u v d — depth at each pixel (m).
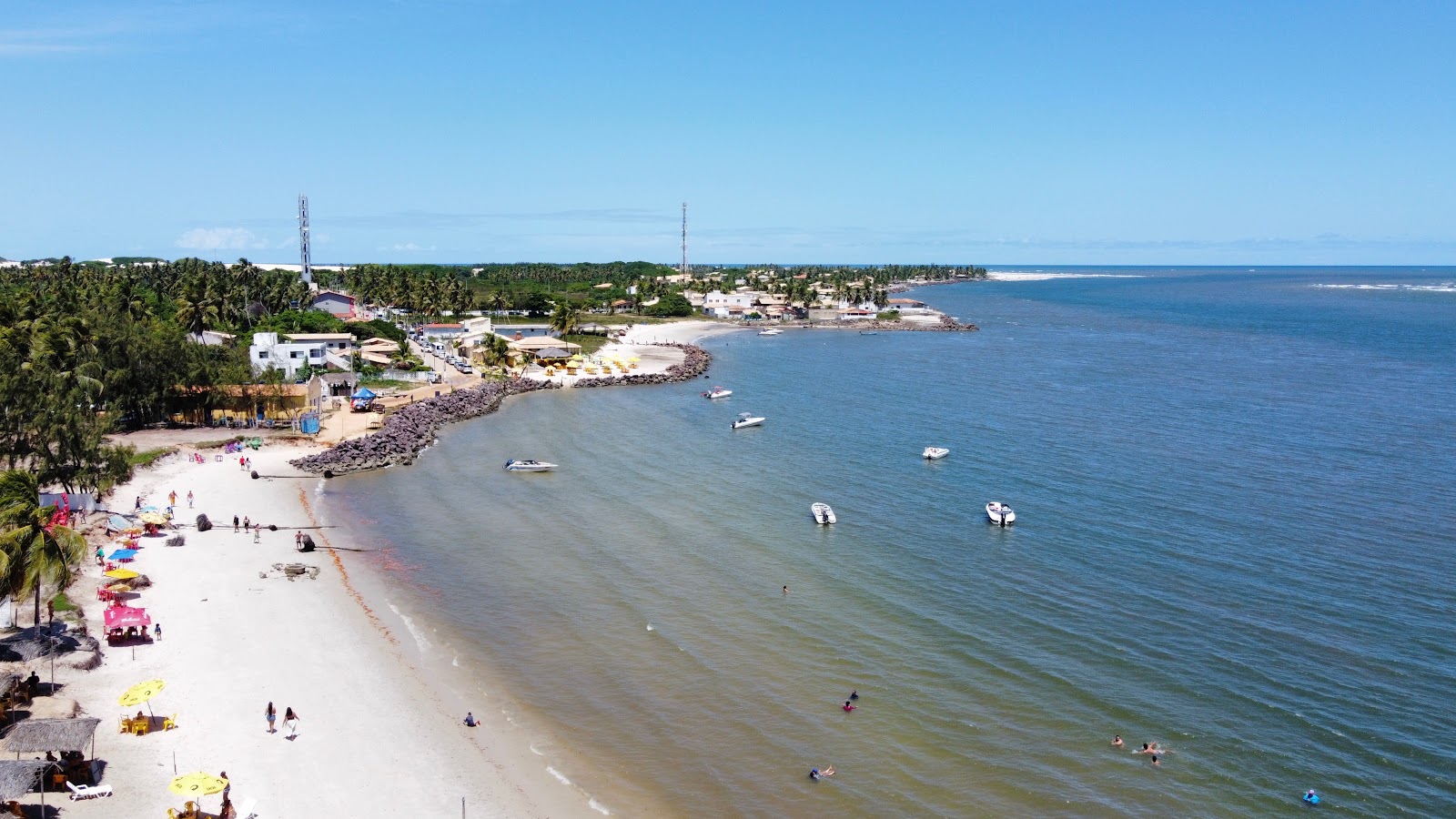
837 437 129.12
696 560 75.75
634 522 86.56
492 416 146.75
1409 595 67.19
